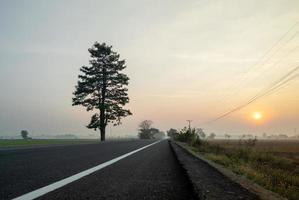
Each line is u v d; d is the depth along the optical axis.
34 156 12.32
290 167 26.27
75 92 53.69
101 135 53.56
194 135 48.59
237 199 4.40
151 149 22.27
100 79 53.66
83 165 9.29
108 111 53.44
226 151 34.88
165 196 5.01
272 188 7.96
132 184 6.11
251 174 9.37
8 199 4.37
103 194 4.99
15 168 8.09
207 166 9.79
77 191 5.15
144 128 165.00
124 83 54.94
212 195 4.66
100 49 54.88
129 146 26.33
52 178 6.47
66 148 19.92
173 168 9.45
